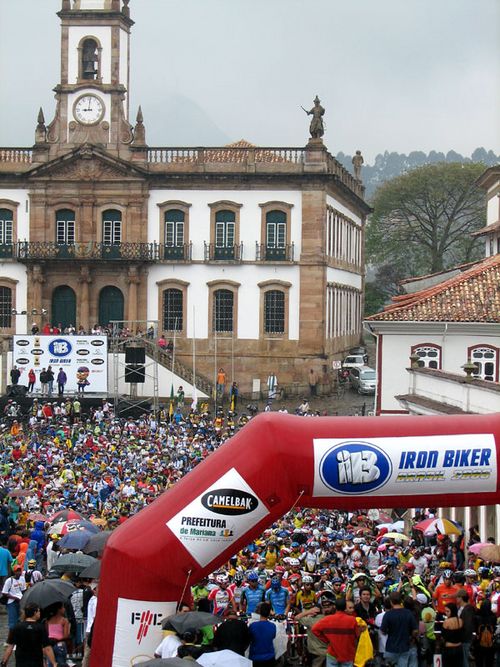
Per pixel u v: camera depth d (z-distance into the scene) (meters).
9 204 95.00
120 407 82.62
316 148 92.94
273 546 33.72
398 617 24.22
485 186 94.88
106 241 94.69
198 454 58.22
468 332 60.19
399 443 23.59
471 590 26.69
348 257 112.56
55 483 49.25
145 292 94.62
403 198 144.62
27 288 95.19
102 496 47.72
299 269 93.62
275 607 27.69
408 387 59.34
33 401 82.31
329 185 95.19
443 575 28.95
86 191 94.31
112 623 23.44
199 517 23.20
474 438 23.75
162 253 94.06
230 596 27.06
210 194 93.69
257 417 23.81
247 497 23.23
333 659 23.77
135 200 93.88
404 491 23.80
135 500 45.53
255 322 94.06
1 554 33.62
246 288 94.00
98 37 95.00
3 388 86.69
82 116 95.06
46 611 25.59
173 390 89.81
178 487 23.56
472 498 24.08
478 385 43.50
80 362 83.94
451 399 47.53
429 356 60.53
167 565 23.25
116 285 94.88
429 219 146.00
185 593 23.66
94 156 93.75
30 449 61.47
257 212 93.69
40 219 94.75
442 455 23.59
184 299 94.19
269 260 93.56
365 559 31.70
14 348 84.19
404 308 61.00
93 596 26.91
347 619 23.83
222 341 94.19
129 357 84.00
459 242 148.38
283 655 26.56
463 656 24.42
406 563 31.41
